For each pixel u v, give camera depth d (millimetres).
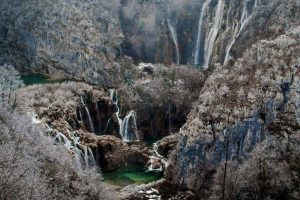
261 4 145875
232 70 115312
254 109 100875
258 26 142875
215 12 164500
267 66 107812
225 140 100438
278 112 100938
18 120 84312
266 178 88500
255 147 95938
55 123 111125
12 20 158750
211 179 98125
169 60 169750
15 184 53281
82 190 75938
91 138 114000
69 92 125688
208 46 162750
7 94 99500
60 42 154500
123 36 166000
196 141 102312
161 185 102375
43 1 159875
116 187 101562
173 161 107375
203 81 149250
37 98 118562
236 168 94375
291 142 94938
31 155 72000
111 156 112062
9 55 155000
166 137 125250
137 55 168250
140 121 135375
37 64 154375
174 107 140875
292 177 89312
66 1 159625
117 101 137000
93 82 150000
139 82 145250
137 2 172000
